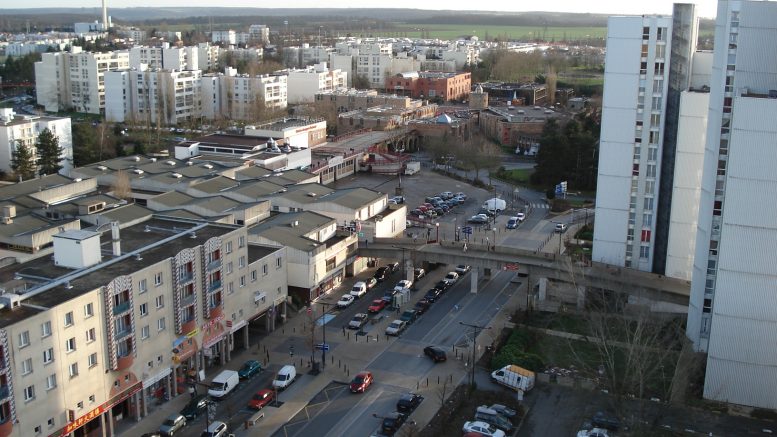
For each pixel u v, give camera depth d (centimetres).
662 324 13562
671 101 15088
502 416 10981
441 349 13212
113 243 11606
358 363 12862
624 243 15938
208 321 12212
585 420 11050
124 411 11006
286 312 14650
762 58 11288
